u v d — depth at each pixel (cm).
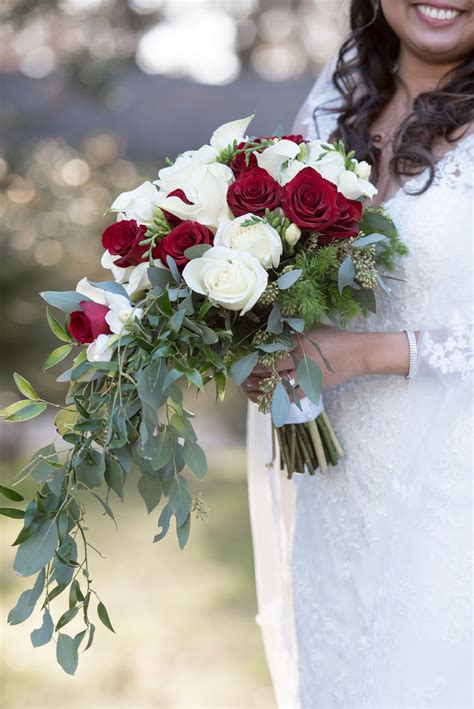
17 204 914
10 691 431
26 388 204
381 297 244
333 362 231
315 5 1455
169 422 197
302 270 208
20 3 802
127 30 883
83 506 199
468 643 221
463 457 224
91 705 418
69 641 194
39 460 198
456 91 251
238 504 770
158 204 213
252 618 518
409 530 226
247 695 426
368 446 246
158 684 439
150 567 607
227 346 207
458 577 222
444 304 228
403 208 240
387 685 223
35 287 889
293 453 250
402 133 248
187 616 521
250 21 1471
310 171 212
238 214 210
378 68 274
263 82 1048
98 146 974
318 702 263
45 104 925
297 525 275
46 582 200
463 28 249
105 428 198
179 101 1015
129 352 201
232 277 199
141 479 200
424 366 228
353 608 252
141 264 211
